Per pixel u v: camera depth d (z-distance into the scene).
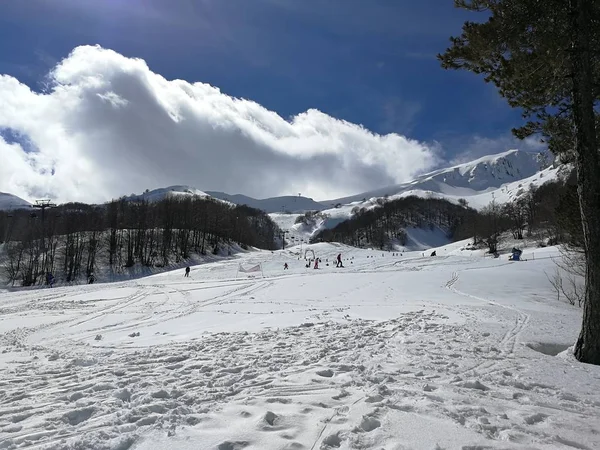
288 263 60.81
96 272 67.94
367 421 4.03
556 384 5.73
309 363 6.83
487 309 15.45
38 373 6.61
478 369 6.50
